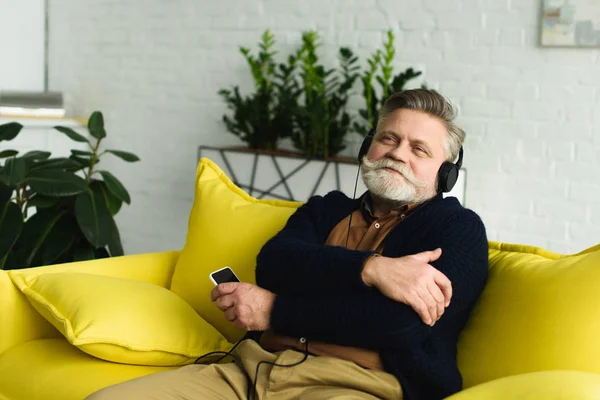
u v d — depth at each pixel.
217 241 2.07
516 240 3.38
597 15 3.06
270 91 3.73
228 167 3.74
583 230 3.21
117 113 4.59
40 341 1.91
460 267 1.58
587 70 3.13
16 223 2.62
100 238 2.70
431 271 1.52
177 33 4.29
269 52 3.96
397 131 1.76
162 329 1.80
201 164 2.29
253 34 4.01
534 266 1.62
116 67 4.57
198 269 2.06
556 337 1.47
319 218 1.90
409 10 3.53
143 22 4.42
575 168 3.20
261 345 1.73
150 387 1.51
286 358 1.59
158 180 4.45
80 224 2.68
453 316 1.58
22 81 4.85
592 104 3.13
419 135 1.73
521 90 3.29
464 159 3.47
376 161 1.77
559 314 1.49
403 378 1.54
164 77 4.37
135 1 4.44
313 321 1.57
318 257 1.62
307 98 3.61
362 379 1.53
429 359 1.53
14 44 4.80
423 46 3.52
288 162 3.52
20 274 1.94
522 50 3.27
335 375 1.54
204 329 1.88
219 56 4.14
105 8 4.58
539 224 3.31
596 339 1.44
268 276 1.71
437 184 1.76
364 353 1.58
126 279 1.98
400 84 3.36
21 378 1.74
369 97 3.46
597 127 3.13
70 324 1.75
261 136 3.72
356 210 1.87
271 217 2.06
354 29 3.69
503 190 3.39
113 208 2.92
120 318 1.76
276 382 1.56
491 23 3.33
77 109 4.77
